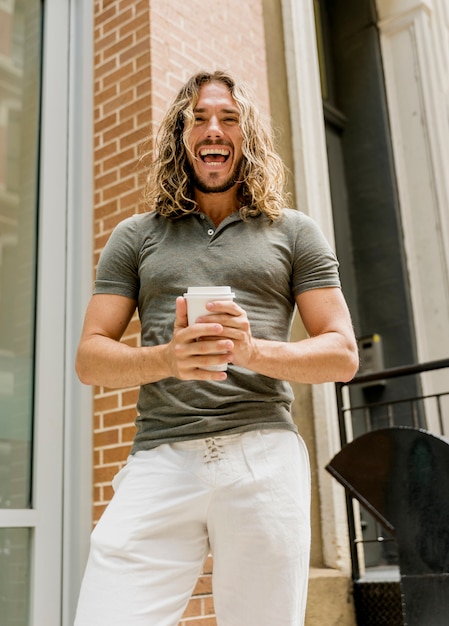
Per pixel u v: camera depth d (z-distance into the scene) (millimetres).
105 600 1305
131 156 3035
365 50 5199
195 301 1259
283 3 4137
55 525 2689
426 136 4879
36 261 2910
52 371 2816
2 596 2492
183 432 1395
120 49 3211
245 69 3609
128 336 2848
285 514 1362
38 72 3111
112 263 1566
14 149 2936
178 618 1381
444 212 4723
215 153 1602
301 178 3816
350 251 5035
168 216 1563
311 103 3990
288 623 1347
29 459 2701
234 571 1364
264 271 1471
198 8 3402
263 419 1411
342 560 3305
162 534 1372
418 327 4691
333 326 1461
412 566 2496
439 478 2496
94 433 2869
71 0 3301
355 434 4621
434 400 4496
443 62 4996
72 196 3094
